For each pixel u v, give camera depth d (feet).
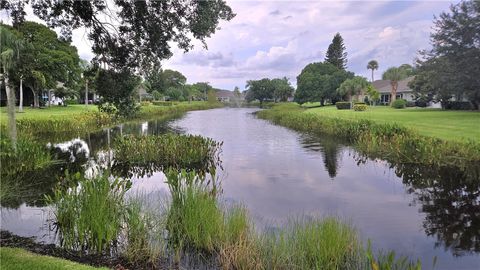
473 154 40.60
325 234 16.56
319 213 25.76
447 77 93.86
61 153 55.01
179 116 168.86
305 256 15.92
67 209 20.81
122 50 23.35
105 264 16.92
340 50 272.10
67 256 17.80
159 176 38.96
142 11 21.17
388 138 53.16
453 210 26.63
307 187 33.68
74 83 143.02
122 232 19.03
